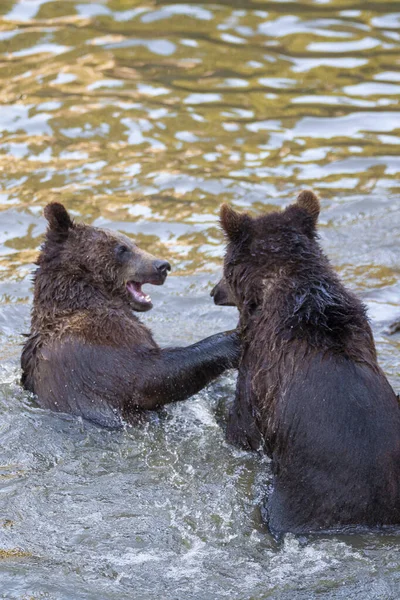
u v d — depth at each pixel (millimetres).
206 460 10086
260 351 9359
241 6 25469
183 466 9992
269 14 25062
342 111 20578
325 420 8500
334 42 23500
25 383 11656
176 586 8031
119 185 17859
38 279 11938
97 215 16750
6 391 11531
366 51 23016
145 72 22094
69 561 8383
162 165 18562
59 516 9070
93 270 11945
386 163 18766
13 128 19750
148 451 10352
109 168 18453
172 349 11258
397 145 19391
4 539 8719
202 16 24891
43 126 19844
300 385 8727
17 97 20922
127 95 21125
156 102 20844
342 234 16438
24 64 22359
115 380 11062
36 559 8414
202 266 15469
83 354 11164
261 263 9672
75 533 8805
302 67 22406
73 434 10664
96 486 9602
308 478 8555
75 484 9648
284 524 8656
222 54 22906
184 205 17219
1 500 9336
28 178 18047
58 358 11250
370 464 8352
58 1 25641
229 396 11805
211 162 18688
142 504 9266
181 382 11055
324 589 7930
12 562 8367
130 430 10844
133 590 7984
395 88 21453
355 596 7844
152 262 12219
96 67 22281
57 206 12000
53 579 8117
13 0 25656
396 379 11602
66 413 11031
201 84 21641
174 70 22188
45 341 11484
